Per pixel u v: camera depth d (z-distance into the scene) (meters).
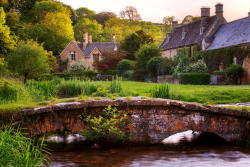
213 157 5.75
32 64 21.23
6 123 6.04
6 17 31.98
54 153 6.06
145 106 6.59
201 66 30.91
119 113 6.52
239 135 6.75
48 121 6.34
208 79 28.33
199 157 5.78
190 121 6.68
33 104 6.84
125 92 13.57
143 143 6.59
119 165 5.31
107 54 43.88
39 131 6.27
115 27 85.25
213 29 39.47
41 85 13.48
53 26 57.34
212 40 38.06
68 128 6.46
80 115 6.46
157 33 91.31
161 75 33.31
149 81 34.12
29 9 63.84
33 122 6.22
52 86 13.96
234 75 28.45
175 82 29.66
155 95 12.29
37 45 24.83
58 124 6.41
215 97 13.87
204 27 40.59
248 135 6.66
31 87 12.81
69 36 60.56
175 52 45.66
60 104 6.40
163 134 6.62
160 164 5.36
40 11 62.12
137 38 45.25
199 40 39.41
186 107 6.57
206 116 6.72
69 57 52.53
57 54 57.53
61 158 5.72
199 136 7.64
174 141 7.14
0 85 9.75
